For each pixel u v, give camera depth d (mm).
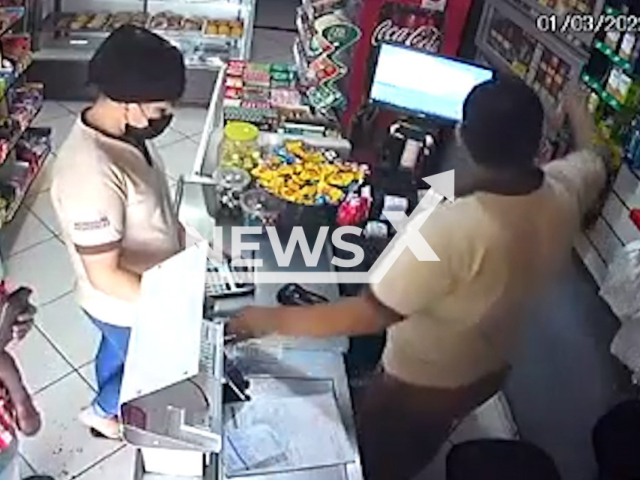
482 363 1998
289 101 3582
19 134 4082
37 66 5156
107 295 2242
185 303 1644
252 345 2145
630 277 2652
